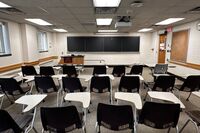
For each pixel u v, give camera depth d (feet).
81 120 6.52
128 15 14.40
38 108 10.96
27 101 6.86
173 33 23.08
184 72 18.11
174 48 22.81
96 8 11.87
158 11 12.84
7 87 10.32
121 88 11.31
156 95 7.92
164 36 26.71
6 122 5.41
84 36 32.35
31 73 15.67
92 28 24.82
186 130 8.21
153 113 6.03
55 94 14.24
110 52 32.78
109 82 11.12
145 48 32.94
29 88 12.72
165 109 5.83
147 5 10.94
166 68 15.58
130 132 8.01
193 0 9.73
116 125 6.15
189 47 18.88
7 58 17.07
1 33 16.81
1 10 12.38
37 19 16.72
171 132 8.05
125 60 33.12
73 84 10.55
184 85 10.96
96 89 11.25
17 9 12.05
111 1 10.21
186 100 12.75
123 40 32.40
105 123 6.28
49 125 5.97
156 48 30.01
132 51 32.89
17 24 19.07
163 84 10.90
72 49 32.89
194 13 13.64
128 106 5.73
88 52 32.83
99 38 32.30
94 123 9.02
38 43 25.81
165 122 6.11
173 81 10.85
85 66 32.89
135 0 9.77
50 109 5.56
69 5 10.82
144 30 28.58
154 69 15.67
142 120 6.34
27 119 6.84
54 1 9.86
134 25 21.54
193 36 18.03
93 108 11.12
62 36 32.68
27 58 20.45
